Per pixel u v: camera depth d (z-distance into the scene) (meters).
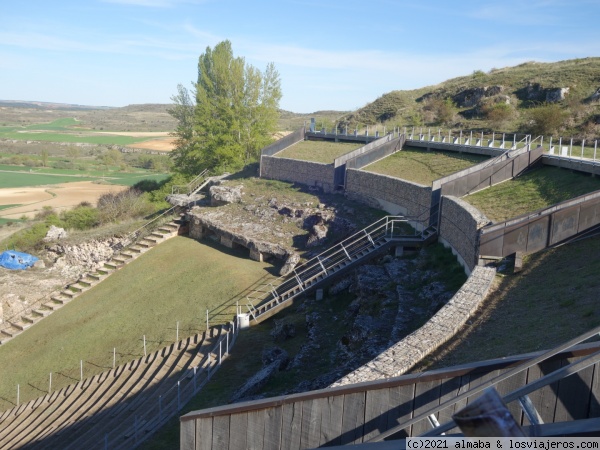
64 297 38.41
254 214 39.12
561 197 23.33
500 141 43.06
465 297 16.50
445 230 25.62
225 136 56.91
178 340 27.42
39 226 52.75
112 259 41.53
